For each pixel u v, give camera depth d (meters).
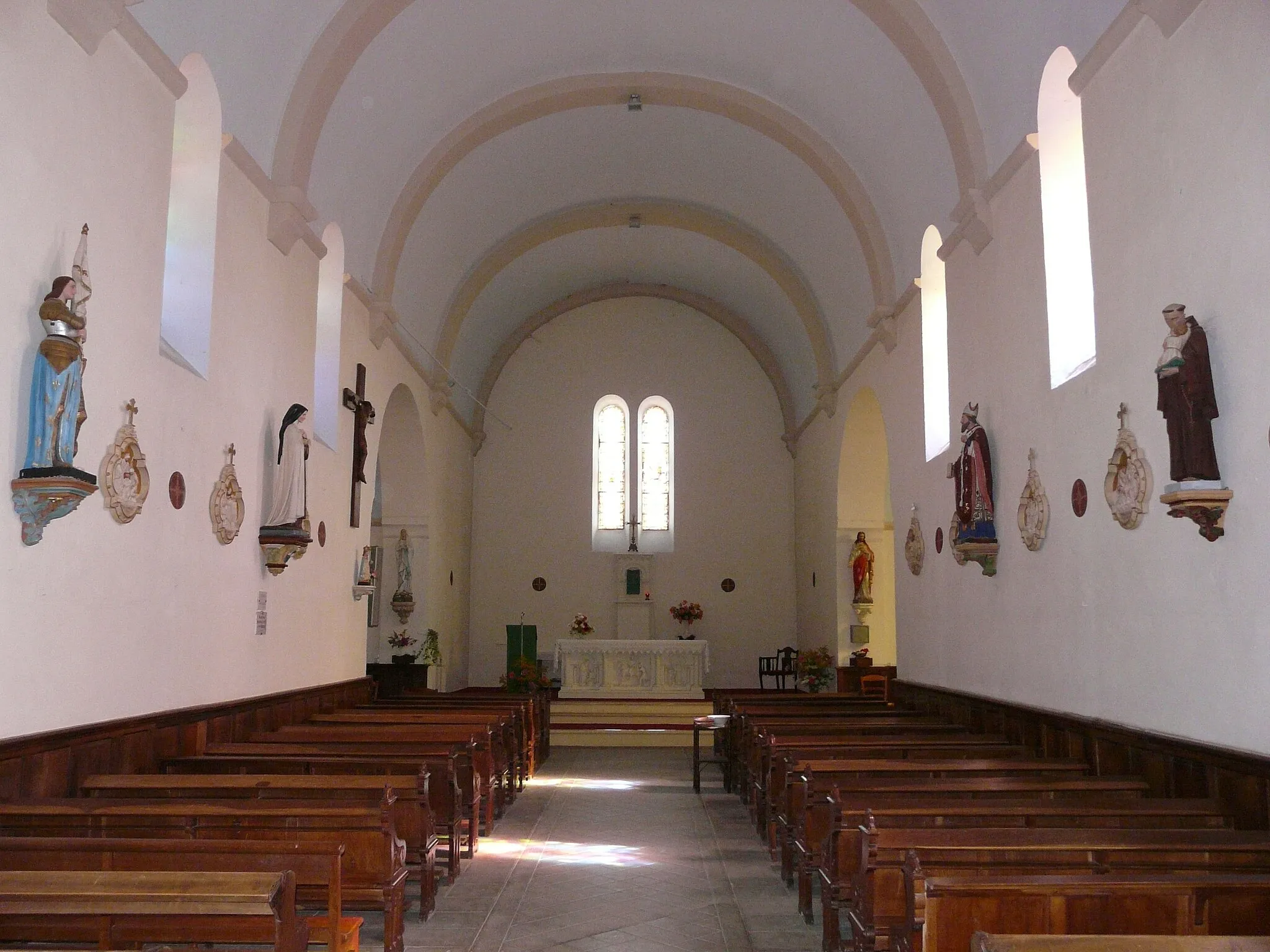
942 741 9.28
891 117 12.39
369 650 17.95
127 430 6.88
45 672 6.01
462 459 21.72
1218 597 6.22
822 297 18.05
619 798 12.27
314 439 11.46
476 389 22.81
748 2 12.21
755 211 17.73
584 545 23.08
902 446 13.87
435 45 12.08
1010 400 9.80
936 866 4.76
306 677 11.25
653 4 12.58
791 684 22.69
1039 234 9.08
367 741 9.20
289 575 10.60
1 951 3.89
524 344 23.78
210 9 8.24
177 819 5.52
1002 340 10.03
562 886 8.01
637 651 19.22
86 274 5.98
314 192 11.45
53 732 6.02
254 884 3.70
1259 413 5.78
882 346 14.93
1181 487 6.14
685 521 23.20
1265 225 5.75
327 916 5.18
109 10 6.23
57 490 5.59
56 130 6.05
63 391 5.70
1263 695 5.79
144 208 7.21
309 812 5.73
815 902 7.56
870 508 18.08
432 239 16.12
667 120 15.84
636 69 13.99
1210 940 3.24
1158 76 6.93
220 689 8.73
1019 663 9.52
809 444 21.34
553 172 17.20
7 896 3.68
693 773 13.67
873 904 4.98
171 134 7.64
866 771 7.46
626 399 23.70
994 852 4.77
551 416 23.53
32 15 5.81
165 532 7.62
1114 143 7.57
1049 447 8.84
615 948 6.52
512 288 21.23
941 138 11.53
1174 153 6.73
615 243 20.97
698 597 22.97
